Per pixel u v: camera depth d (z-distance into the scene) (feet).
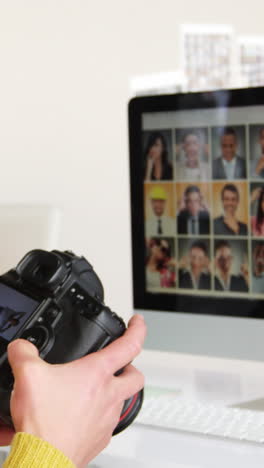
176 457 2.55
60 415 1.61
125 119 15.30
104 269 15.01
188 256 3.71
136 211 3.85
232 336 3.60
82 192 14.98
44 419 1.59
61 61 14.76
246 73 16.39
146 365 3.93
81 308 2.08
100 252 15.02
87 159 15.01
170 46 15.74
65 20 14.76
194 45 15.97
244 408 3.17
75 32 14.85
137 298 3.86
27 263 2.17
